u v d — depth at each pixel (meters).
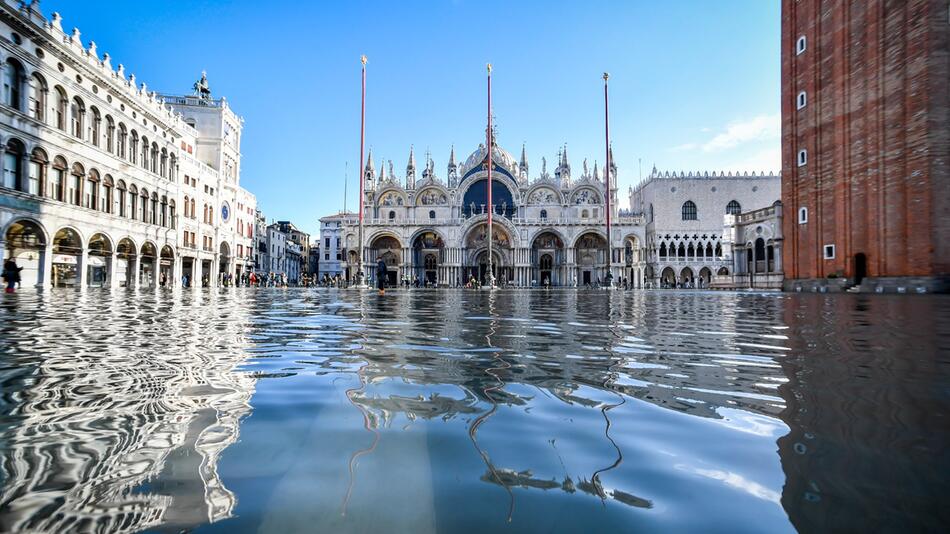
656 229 102.25
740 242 55.47
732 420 3.54
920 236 30.80
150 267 51.03
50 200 35.34
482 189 96.19
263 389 4.49
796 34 41.94
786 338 8.44
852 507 2.13
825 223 38.47
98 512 2.07
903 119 31.98
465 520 2.02
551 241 92.75
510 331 9.64
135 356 6.23
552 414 3.73
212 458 2.75
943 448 2.89
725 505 2.18
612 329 10.03
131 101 46.12
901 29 32.09
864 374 5.24
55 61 36.31
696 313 15.05
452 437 3.17
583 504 2.19
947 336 8.65
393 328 10.16
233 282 74.12
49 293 26.06
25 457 2.71
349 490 2.33
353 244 90.06
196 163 62.09
